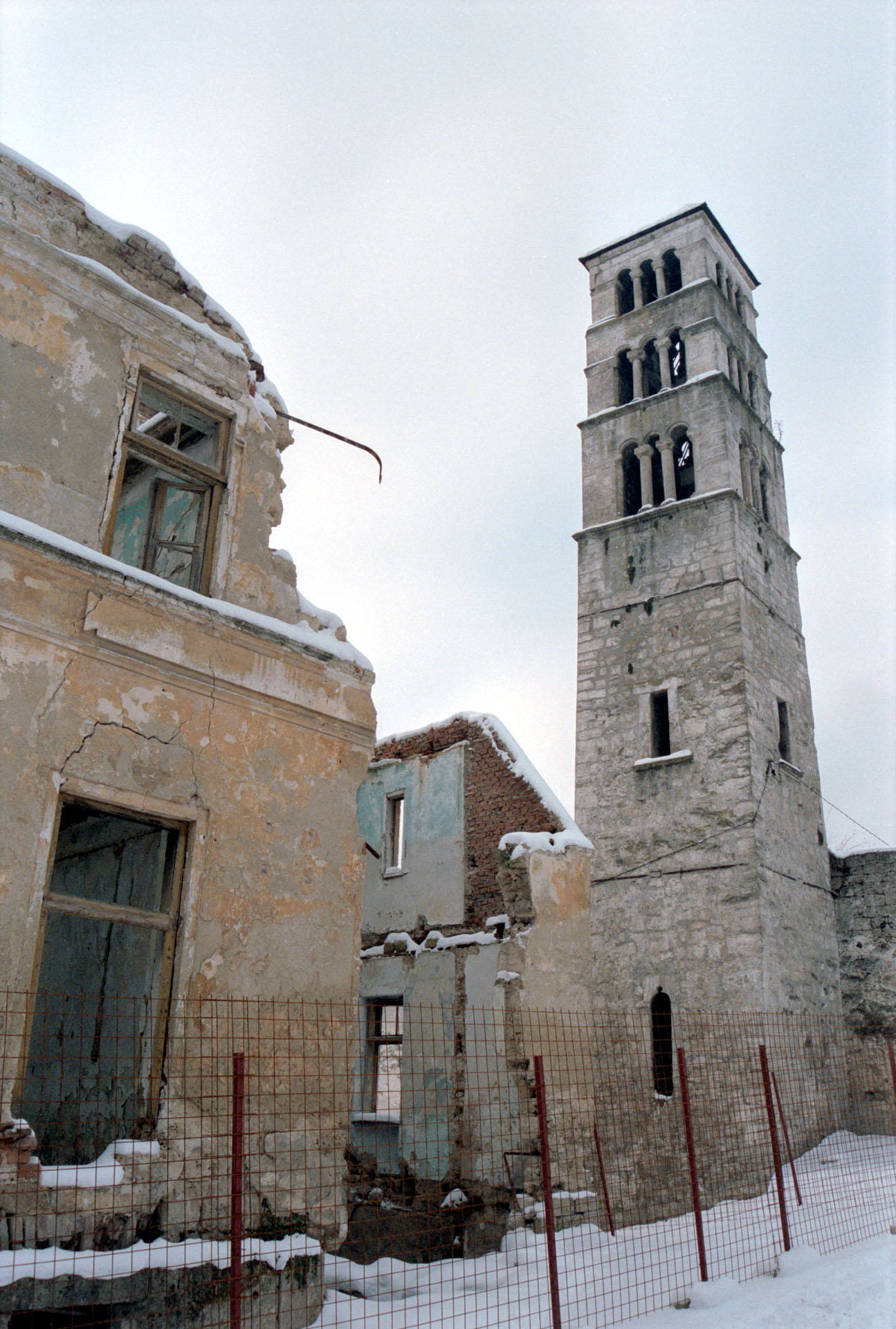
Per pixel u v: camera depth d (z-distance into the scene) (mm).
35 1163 6711
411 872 18859
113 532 8938
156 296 9664
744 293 31938
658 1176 16281
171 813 8266
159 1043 7871
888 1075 21906
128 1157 7223
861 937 23469
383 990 18062
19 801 7316
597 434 28781
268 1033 8445
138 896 9000
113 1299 6211
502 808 17609
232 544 9648
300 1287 7281
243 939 8500
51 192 8969
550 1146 12938
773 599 26000
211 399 9836
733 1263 9375
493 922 16562
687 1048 20312
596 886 23156
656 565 25625
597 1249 10273
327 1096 8734
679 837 22391
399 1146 16109
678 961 21312
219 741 8742
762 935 20453
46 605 7789
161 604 8516
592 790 24219
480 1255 12922
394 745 20406
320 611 10312
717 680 23391
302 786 9328
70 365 8773
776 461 29781
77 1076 9023
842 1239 10625
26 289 8602
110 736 7980
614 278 31109
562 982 14219
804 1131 19875
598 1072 15508
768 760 23094
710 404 26781
